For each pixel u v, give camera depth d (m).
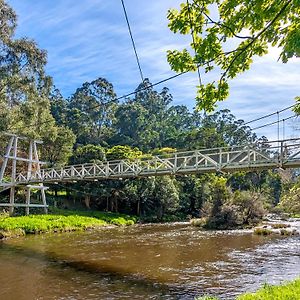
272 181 56.34
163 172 15.74
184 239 21.70
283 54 3.23
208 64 4.48
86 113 74.31
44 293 10.27
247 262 14.29
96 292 10.32
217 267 13.39
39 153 38.59
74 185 38.22
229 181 53.50
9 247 18.39
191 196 43.06
